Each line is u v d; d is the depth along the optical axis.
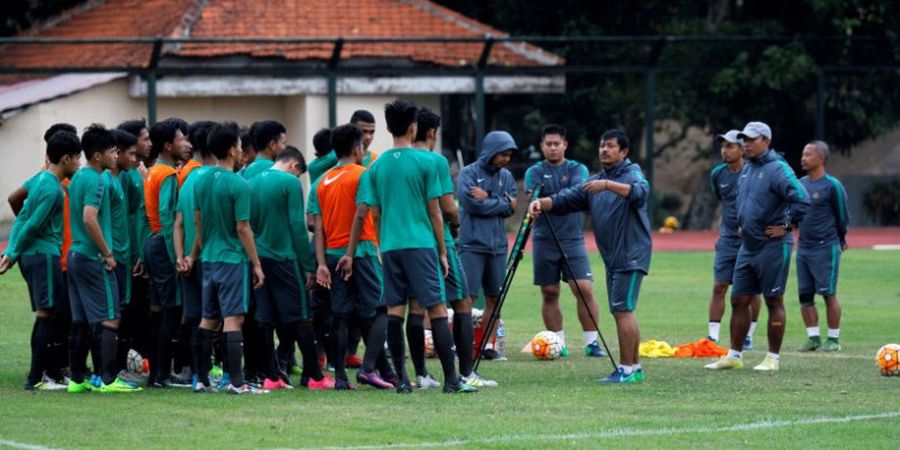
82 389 38.09
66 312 39.47
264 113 96.88
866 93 109.12
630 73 111.12
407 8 103.50
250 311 39.09
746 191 42.78
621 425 32.34
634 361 40.41
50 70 85.88
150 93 88.12
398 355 38.00
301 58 95.44
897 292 66.19
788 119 111.88
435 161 37.22
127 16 104.44
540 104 111.94
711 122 112.12
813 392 37.84
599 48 111.00
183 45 93.62
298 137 95.75
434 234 37.41
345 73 93.50
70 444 30.34
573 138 113.19
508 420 33.03
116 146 38.12
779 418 33.28
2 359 44.81
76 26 107.31
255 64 95.38
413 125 37.44
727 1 114.00
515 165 112.38
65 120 89.94
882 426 32.19
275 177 38.69
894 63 108.31
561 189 47.50
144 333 41.97
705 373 42.22
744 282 42.78
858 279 71.69
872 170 121.19
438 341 37.62
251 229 38.81
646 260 40.16
